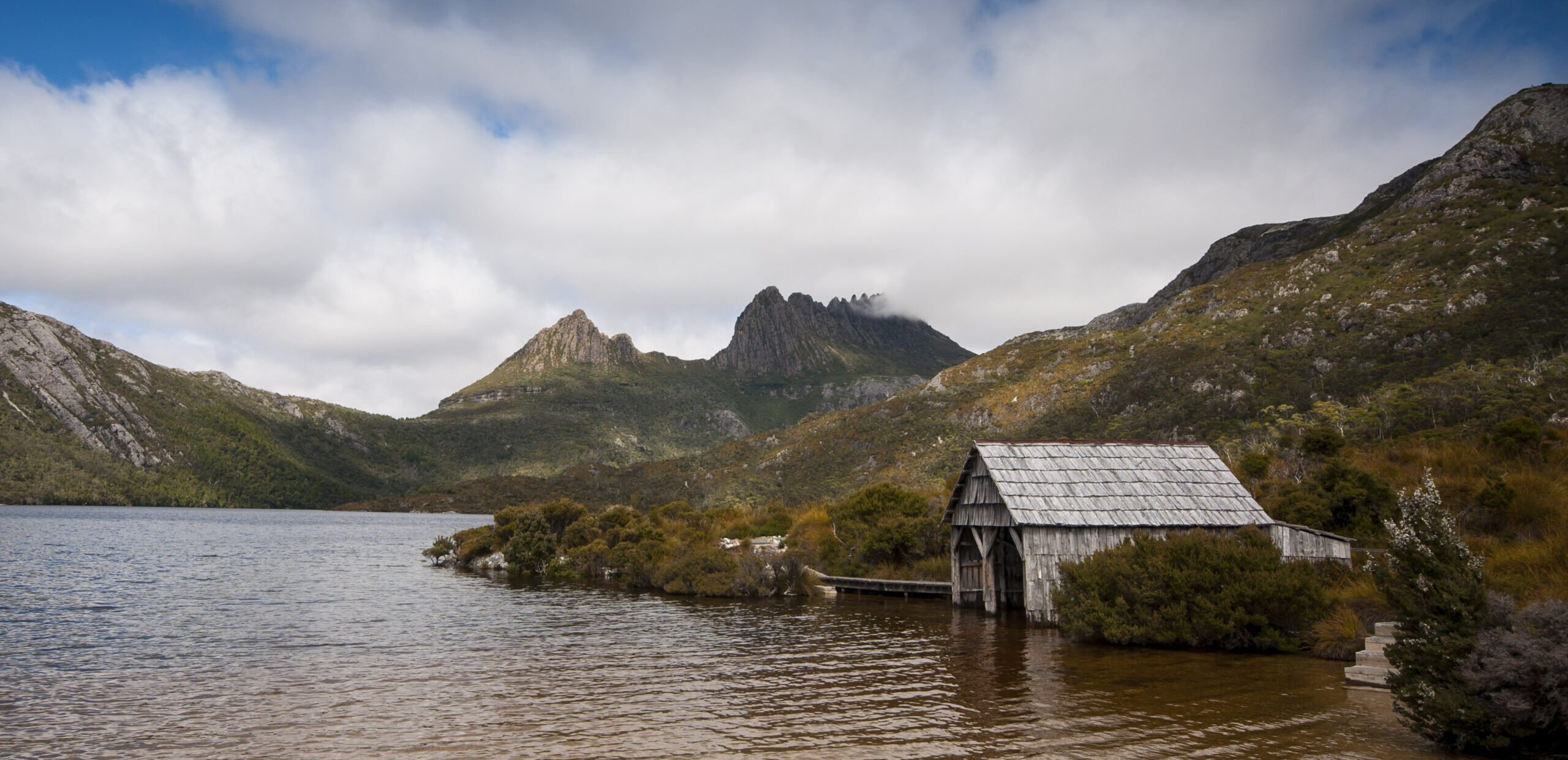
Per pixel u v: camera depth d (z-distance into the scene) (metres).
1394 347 114.94
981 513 25.92
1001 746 11.16
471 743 11.68
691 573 35.28
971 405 186.62
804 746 11.34
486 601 32.16
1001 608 27.64
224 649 20.58
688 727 12.45
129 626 24.77
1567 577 14.74
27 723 13.14
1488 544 19.20
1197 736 11.43
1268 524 22.44
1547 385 61.19
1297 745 10.86
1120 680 15.39
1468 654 9.90
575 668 17.66
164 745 11.73
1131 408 143.00
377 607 30.03
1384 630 15.27
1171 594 19.22
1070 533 22.86
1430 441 33.78
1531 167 169.12
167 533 91.75
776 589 33.91
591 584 39.75
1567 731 9.39
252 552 64.44
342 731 12.39
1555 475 24.39
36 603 30.55
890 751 11.02
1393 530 10.78
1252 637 18.53
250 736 12.18
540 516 50.03
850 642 20.95
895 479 135.25
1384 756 10.24
